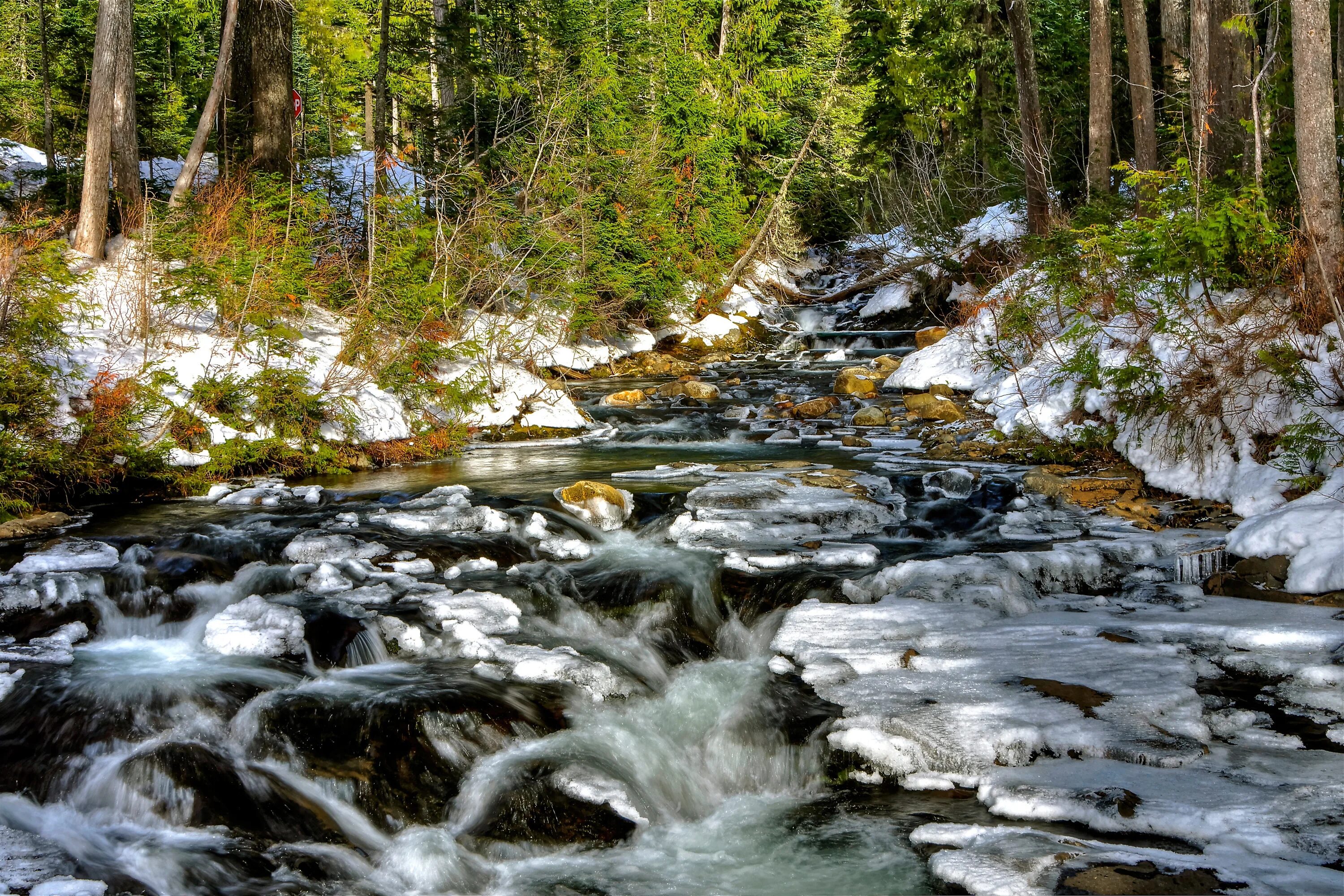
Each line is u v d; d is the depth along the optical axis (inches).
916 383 651.5
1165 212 502.9
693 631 309.0
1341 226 408.2
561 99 868.6
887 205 1286.9
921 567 323.0
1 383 388.5
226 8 612.4
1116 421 458.9
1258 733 231.1
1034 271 633.6
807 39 1392.7
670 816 232.2
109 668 261.4
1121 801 205.5
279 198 576.7
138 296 494.6
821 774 238.5
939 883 193.5
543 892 203.5
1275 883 177.0
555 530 371.2
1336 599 296.2
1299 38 405.7
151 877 195.6
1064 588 327.6
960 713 242.4
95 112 537.0
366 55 1364.4
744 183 1311.5
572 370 784.9
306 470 472.4
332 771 227.5
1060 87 1155.9
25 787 220.4
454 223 699.4
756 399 684.1
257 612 287.0
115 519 380.2
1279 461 375.6
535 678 267.7
